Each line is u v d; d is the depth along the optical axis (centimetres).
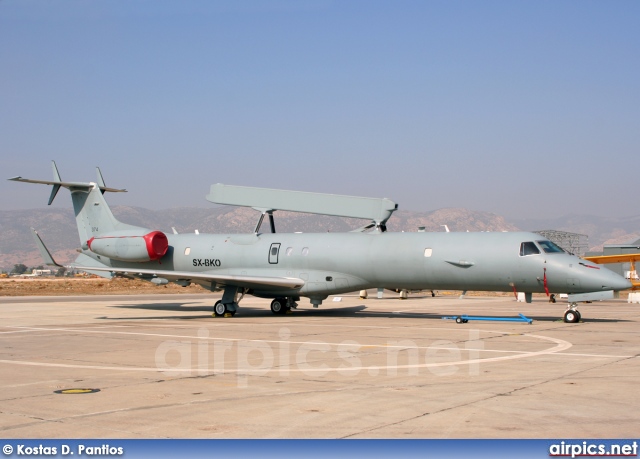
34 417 1040
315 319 2891
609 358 1609
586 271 2484
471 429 944
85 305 4116
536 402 1106
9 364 1598
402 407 1078
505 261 2598
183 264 3356
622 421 982
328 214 3241
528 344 1897
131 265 3503
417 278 2795
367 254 2881
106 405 1119
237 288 3105
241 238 3250
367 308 3722
